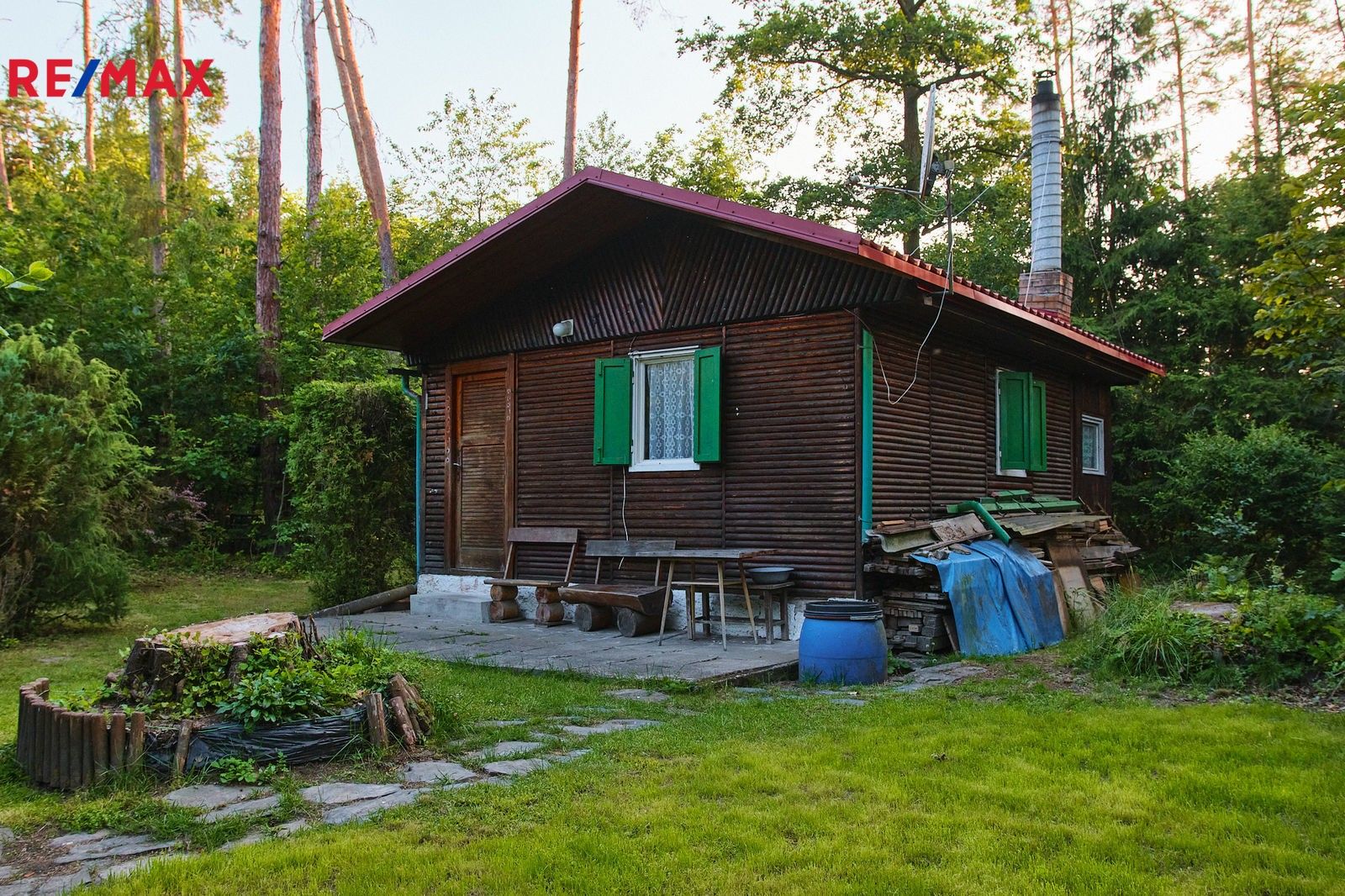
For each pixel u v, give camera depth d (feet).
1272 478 40.34
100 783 13.28
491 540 35.32
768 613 26.66
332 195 82.74
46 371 30.50
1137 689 19.74
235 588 45.75
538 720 17.47
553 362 33.60
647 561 30.50
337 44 62.69
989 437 33.50
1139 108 57.82
